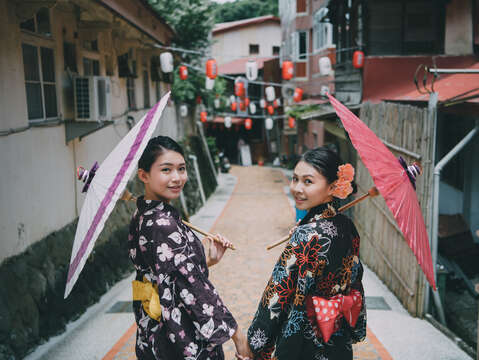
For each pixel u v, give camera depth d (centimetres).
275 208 1389
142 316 218
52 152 543
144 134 191
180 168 216
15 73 457
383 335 445
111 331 470
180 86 1516
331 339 224
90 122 581
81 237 193
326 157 217
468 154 714
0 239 421
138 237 216
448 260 658
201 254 219
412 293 495
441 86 652
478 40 895
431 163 489
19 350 398
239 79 1389
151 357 214
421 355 400
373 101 883
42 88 526
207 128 3322
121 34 749
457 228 696
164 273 202
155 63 1132
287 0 2461
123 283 649
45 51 543
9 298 412
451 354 403
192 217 1268
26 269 454
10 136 445
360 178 770
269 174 2486
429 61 916
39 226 505
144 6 795
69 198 595
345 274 224
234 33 3117
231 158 3362
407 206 203
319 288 220
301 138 2541
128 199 222
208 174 1880
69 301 507
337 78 1162
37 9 456
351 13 1052
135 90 998
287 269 218
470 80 642
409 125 537
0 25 430
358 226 778
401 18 928
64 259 536
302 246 215
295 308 220
